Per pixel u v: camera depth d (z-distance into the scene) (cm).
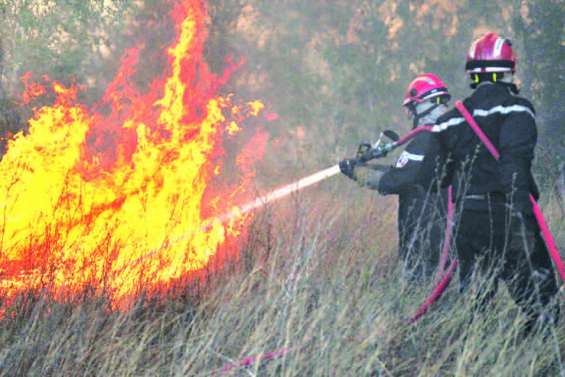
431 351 848
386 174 1087
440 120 924
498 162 865
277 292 912
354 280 961
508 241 884
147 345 870
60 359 820
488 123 883
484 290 905
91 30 2188
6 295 938
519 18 2222
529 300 859
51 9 2092
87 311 897
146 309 962
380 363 798
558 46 2153
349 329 817
